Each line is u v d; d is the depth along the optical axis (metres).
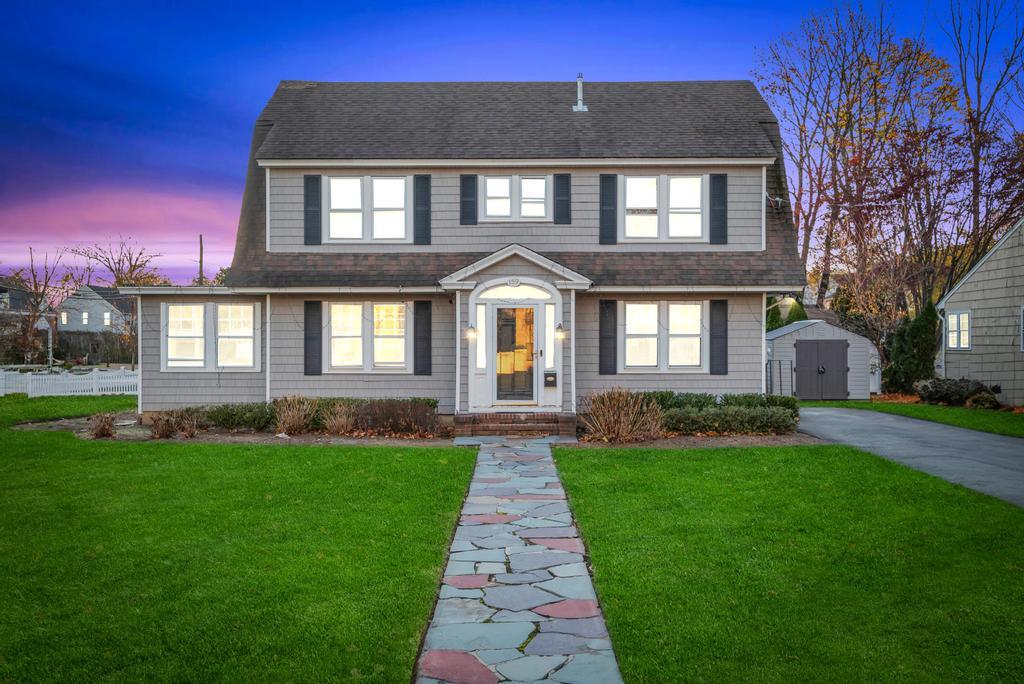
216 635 5.75
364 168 18.17
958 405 21.98
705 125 19.14
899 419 18.48
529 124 19.27
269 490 10.48
